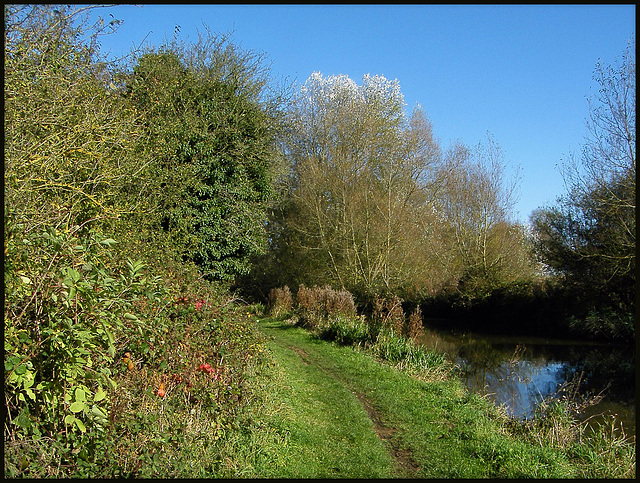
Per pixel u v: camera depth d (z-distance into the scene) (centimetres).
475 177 2750
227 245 1430
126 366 475
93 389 424
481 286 2512
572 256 1958
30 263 357
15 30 526
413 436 686
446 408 825
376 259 2325
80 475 360
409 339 1310
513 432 742
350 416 743
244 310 851
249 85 1678
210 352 618
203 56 1684
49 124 543
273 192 1744
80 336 349
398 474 548
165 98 1298
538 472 568
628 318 1752
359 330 1434
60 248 360
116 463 393
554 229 2080
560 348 1766
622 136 1623
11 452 331
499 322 2483
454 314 2731
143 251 746
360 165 2614
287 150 2756
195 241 1260
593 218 1873
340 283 2403
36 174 491
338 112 2803
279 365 1023
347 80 2992
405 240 2314
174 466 431
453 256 2788
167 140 1210
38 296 366
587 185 1791
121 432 420
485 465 589
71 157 585
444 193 2803
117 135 729
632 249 1644
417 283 2514
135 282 435
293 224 2608
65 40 650
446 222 2856
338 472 537
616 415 913
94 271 375
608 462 617
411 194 2514
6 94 492
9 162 423
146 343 467
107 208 646
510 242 2539
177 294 621
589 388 1144
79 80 662
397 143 2633
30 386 348
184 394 542
